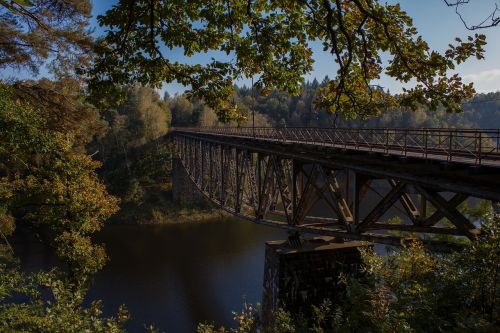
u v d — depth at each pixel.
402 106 7.33
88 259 20.89
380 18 6.59
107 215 23.20
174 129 71.00
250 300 31.81
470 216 17.56
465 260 6.73
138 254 43.81
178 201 65.81
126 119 77.00
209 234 52.25
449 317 6.29
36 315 8.77
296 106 103.25
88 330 8.55
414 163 10.25
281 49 7.52
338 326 7.28
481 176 8.54
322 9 6.81
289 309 15.43
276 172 18.47
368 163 12.09
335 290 15.88
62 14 11.66
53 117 15.16
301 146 15.43
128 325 27.94
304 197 15.95
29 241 44.22
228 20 7.07
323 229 14.40
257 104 110.25
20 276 11.01
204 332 9.48
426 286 6.85
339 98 7.82
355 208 12.73
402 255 8.12
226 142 27.59
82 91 14.76
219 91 7.66
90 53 13.50
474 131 8.83
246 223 57.66
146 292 33.41
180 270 38.66
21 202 20.84
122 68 7.14
